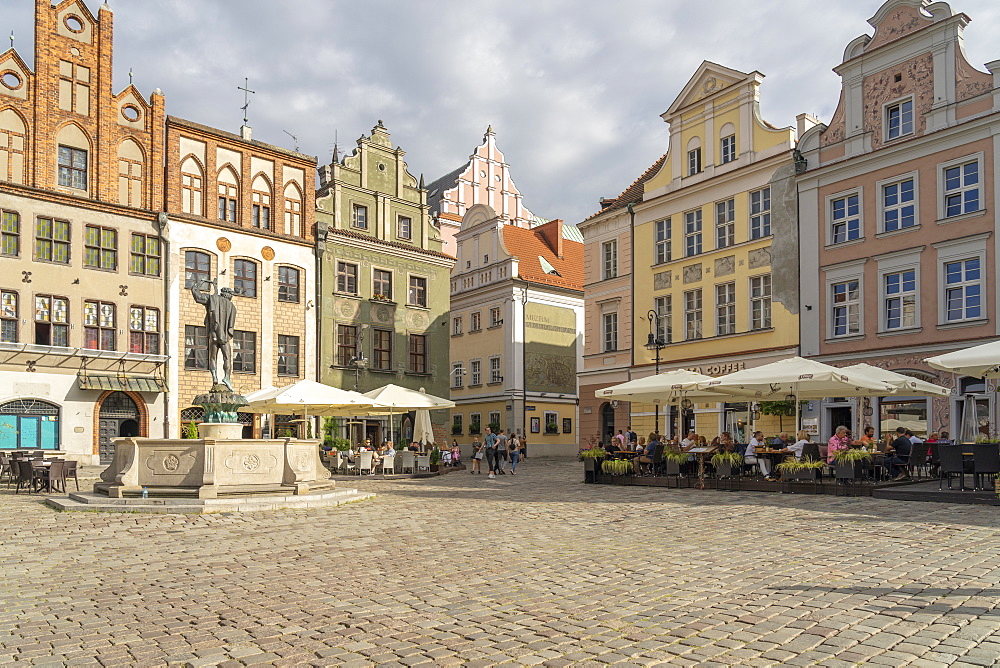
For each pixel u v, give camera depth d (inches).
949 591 313.4
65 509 637.9
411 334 1718.8
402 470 1212.5
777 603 301.7
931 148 1095.0
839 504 647.8
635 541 474.3
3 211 1237.7
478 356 2119.8
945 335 1065.5
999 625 262.4
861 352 1154.7
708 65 1408.7
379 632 271.7
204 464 663.8
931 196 1093.8
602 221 1621.6
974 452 649.6
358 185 1669.5
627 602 311.1
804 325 1231.5
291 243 1550.2
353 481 1052.5
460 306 2196.1
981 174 1040.8
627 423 1525.6
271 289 1515.7
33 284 1250.6
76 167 1326.3
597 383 1612.9
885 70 1160.8
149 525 551.8
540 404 2039.9
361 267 1643.7
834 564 381.4
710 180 1387.8
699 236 1422.2
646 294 1512.1
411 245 1729.8
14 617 297.6
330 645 257.4
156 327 1370.6
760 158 1315.2
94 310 1310.3
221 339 756.6
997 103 1033.5
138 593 338.0
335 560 415.2
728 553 423.5
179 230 1408.7
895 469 794.2
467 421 2142.0
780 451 816.3
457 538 492.4
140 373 1344.7
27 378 1229.7
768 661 231.8
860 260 1165.7
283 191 1555.1
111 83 1366.9
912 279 1115.3
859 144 1181.7
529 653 245.1
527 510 650.8
